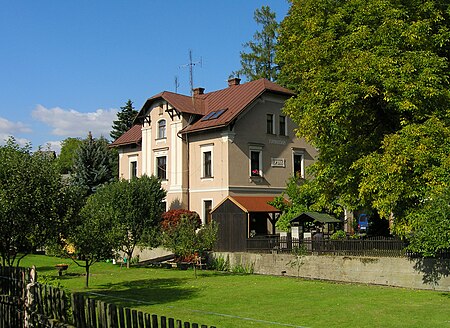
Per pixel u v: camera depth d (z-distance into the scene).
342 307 17.69
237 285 24.38
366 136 24.20
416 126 20.22
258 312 16.73
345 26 23.72
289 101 28.17
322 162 25.66
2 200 14.16
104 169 51.59
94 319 9.28
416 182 20.22
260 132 39.09
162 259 36.06
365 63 20.69
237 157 37.50
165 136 42.19
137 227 34.91
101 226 23.84
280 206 34.91
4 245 15.06
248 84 41.56
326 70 22.66
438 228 17.95
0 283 12.20
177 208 40.09
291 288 23.11
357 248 25.39
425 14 22.34
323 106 22.48
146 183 36.47
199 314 16.31
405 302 18.70
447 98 21.17
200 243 28.88
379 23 22.23
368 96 20.98
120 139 49.03
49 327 10.14
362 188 21.20
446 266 21.75
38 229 15.27
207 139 38.75
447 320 15.16
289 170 40.75
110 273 30.83
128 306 18.09
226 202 33.38
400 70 20.38
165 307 17.81
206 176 38.59
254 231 33.69
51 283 12.47
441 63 20.77
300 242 28.11
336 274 25.91
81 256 24.09
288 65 29.16
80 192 16.84
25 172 14.93
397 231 21.50
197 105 41.59
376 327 14.27
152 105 43.69
